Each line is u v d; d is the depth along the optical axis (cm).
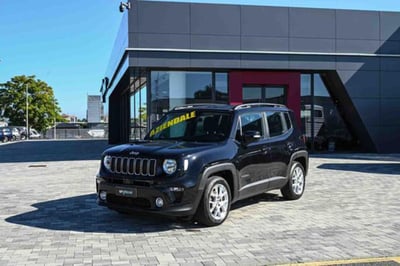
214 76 1977
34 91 7294
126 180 703
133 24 1833
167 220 768
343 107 2138
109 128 3803
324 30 2016
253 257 571
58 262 554
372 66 2064
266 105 909
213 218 719
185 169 682
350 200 954
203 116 824
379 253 589
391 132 2092
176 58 1866
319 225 736
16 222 762
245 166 790
